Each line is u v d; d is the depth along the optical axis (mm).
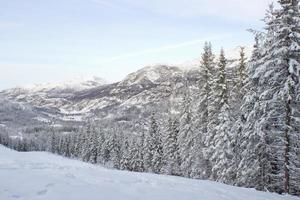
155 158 65188
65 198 9516
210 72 43031
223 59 38344
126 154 76000
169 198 11172
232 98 36938
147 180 15328
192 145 47406
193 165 44312
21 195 9477
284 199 16469
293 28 23688
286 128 23500
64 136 148000
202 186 15984
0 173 12852
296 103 23688
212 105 38969
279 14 24438
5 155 33250
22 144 158875
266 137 27281
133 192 11562
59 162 34938
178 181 16859
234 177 33750
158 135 67312
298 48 22500
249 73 29469
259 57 28812
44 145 167500
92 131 105125
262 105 25109
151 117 69312
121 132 108188
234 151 34000
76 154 120562
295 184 24672
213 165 36844
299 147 23875
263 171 27750
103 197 10148
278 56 23844
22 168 15469
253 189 18719
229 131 34656
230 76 38188
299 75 22766
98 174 15742
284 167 24062
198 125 42750
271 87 24953
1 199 8828
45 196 9539
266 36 25578
